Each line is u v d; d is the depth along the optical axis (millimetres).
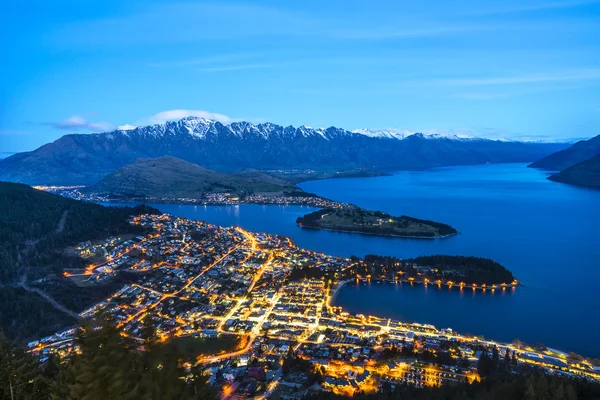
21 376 41594
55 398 30641
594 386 75500
